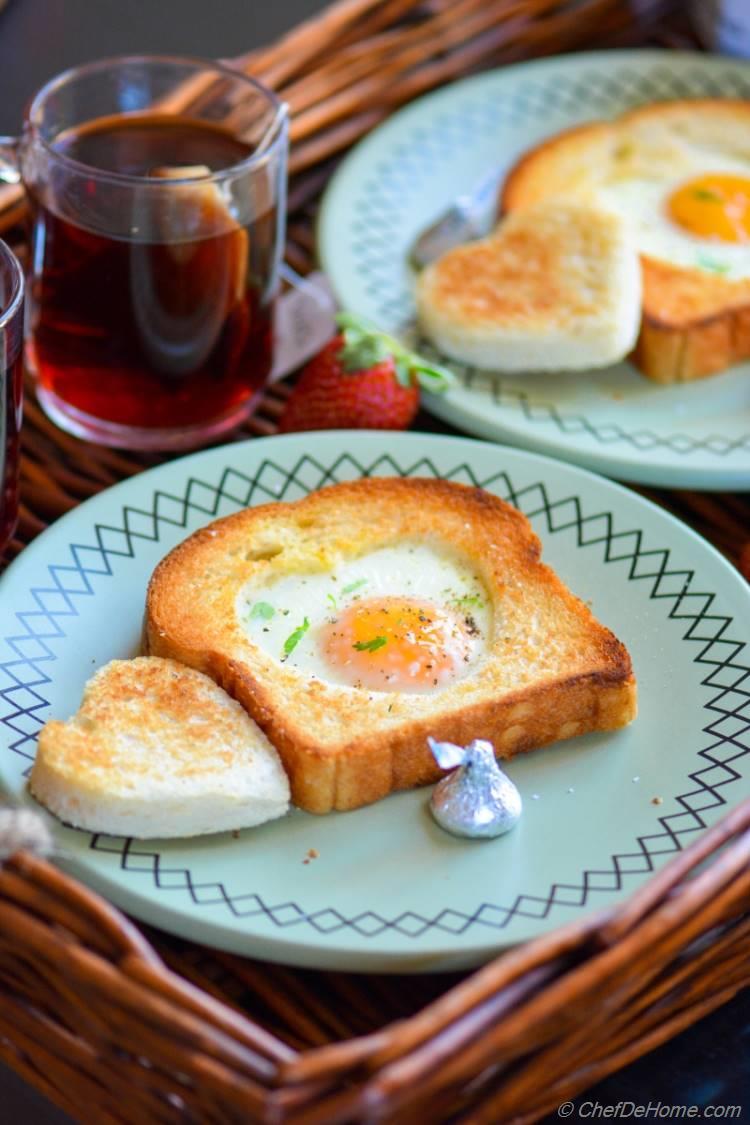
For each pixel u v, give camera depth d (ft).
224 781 1.92
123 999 1.72
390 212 2.67
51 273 2.25
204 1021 1.71
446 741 1.99
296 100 2.73
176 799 1.90
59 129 2.36
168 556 2.12
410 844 1.95
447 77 2.92
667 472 2.33
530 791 2.00
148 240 2.18
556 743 2.05
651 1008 1.92
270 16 2.99
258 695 1.99
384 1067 1.68
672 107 2.80
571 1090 1.89
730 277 2.56
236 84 2.38
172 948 1.98
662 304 2.47
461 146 2.78
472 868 1.93
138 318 2.23
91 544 2.17
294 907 1.88
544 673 2.03
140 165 2.30
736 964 1.96
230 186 2.21
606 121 2.86
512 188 2.67
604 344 2.41
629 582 2.17
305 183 2.78
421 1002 1.96
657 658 2.11
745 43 3.00
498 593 2.12
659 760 2.02
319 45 2.80
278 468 2.27
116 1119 1.87
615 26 3.09
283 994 1.95
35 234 2.25
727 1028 2.00
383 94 2.84
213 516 2.23
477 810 1.94
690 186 2.72
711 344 2.47
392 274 2.57
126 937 1.75
